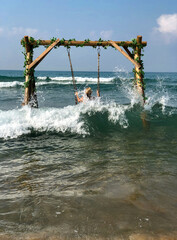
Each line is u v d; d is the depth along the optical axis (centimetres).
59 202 261
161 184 307
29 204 257
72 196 275
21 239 198
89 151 451
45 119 620
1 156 418
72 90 2058
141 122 672
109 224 220
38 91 1912
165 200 265
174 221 225
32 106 788
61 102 1260
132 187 298
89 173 345
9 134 549
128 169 360
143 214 237
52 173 346
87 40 776
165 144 496
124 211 242
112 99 1391
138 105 796
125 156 421
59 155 428
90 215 235
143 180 319
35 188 297
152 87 2439
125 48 834
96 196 274
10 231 209
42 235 204
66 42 766
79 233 206
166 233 206
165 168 364
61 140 525
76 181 317
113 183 310
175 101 1255
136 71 820
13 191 288
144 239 197
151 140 527
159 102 880
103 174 341
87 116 653
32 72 777
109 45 804
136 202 260
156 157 415
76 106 726
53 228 214
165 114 746
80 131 587
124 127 633
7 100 1317
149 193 282
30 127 589
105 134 575
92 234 205
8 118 610
